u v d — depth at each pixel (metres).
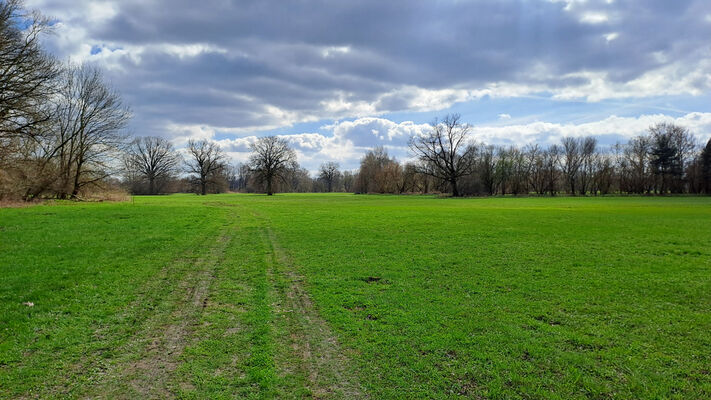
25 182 36.16
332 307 8.92
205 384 5.59
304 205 49.44
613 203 56.53
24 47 30.19
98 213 26.94
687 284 10.92
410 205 50.59
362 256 14.70
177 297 9.62
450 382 5.71
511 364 6.24
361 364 6.23
